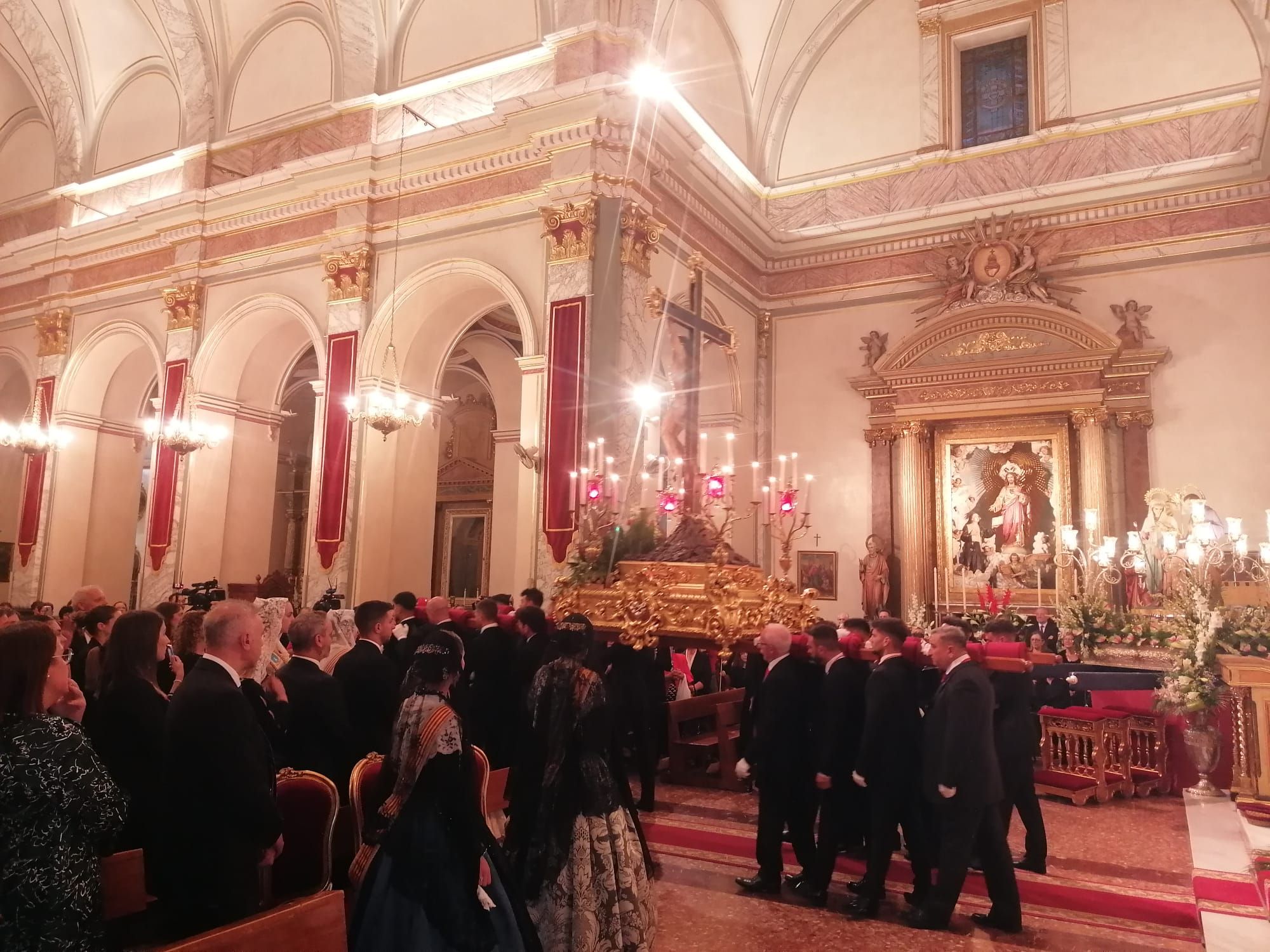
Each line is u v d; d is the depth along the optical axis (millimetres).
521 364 11078
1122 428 12844
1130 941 4301
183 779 2871
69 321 15922
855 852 5711
